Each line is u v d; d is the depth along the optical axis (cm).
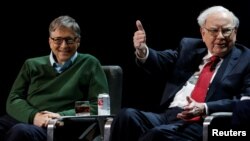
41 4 1164
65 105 988
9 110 987
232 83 909
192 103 873
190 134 873
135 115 869
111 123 871
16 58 1173
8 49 1170
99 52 1156
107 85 1009
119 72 1037
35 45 1170
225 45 916
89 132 973
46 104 990
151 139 842
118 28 1145
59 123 917
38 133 914
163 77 977
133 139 862
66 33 983
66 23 983
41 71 1004
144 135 850
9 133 910
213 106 872
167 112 935
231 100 881
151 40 1130
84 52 1162
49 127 894
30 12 1165
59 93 989
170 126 865
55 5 1162
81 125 979
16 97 999
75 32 990
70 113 964
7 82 1177
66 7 1161
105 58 1154
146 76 970
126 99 1155
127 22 1139
